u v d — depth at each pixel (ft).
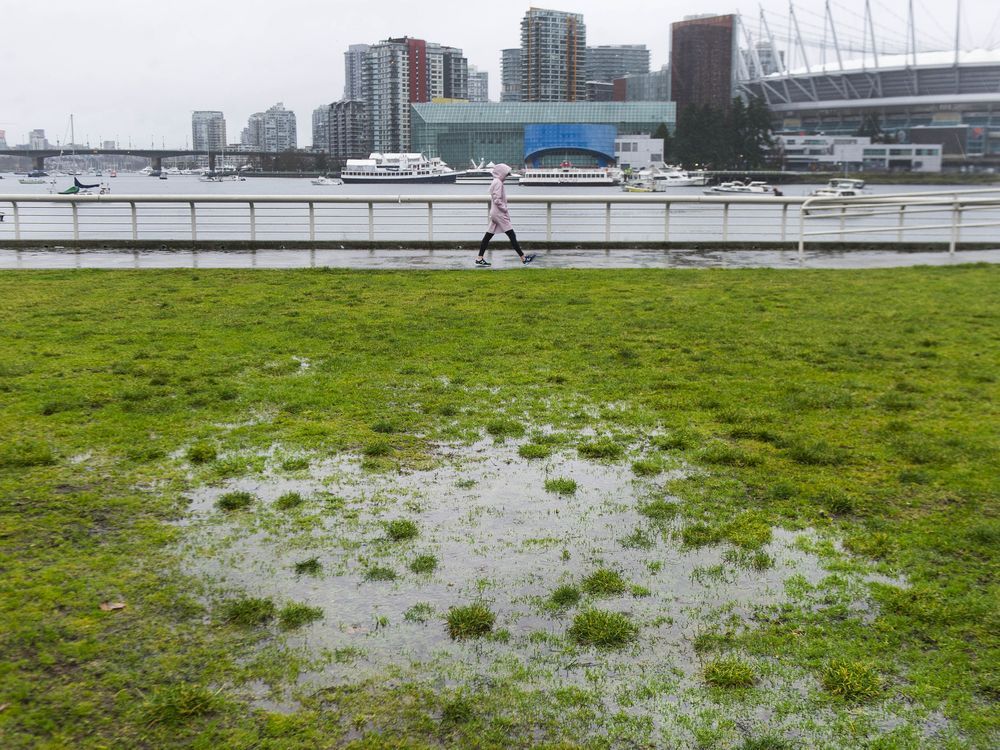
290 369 28.17
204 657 12.01
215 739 10.32
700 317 37.52
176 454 20.16
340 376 27.30
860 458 19.77
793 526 16.31
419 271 53.93
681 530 16.19
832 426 22.15
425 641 12.49
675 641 12.50
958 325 35.45
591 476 18.97
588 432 21.94
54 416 22.79
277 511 17.01
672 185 453.99
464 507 17.29
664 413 23.44
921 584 13.92
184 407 23.88
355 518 16.71
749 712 10.91
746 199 67.56
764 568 14.67
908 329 34.55
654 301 42.04
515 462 19.85
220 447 20.66
